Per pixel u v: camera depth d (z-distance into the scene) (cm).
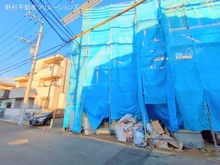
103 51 892
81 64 914
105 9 965
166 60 642
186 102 522
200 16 619
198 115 503
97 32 943
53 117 1148
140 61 701
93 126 772
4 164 368
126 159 418
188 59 561
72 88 911
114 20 903
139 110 713
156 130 605
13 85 2648
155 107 671
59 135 749
